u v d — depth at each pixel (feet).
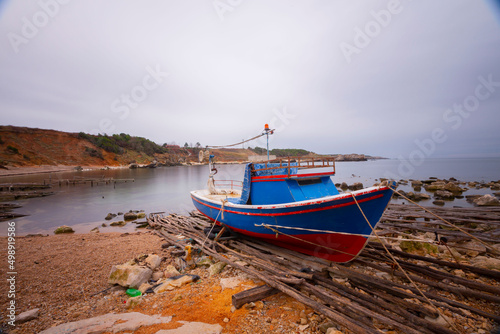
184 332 12.42
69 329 12.84
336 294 16.16
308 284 16.24
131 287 17.90
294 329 12.98
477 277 18.24
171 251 25.77
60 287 18.65
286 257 22.61
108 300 16.63
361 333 11.49
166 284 18.19
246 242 28.02
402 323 12.71
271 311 14.62
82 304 16.25
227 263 21.34
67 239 33.86
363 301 14.60
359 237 18.62
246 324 13.43
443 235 29.19
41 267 22.54
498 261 19.67
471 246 25.05
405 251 24.70
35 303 16.35
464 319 13.21
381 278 17.10
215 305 15.35
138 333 12.53
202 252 25.77
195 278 19.20
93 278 20.21
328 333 12.06
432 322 12.60
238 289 17.29
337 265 19.93
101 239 33.86
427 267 19.06
